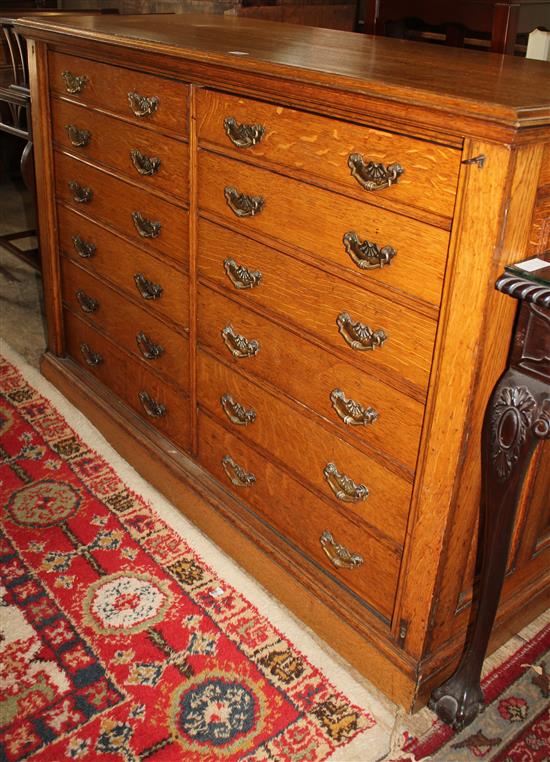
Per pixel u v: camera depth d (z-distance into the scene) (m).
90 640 1.66
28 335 2.98
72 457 2.27
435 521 1.37
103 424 2.36
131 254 2.03
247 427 1.79
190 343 1.89
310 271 1.48
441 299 1.24
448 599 1.46
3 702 1.50
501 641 1.71
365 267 1.34
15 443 2.32
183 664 1.61
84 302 2.34
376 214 1.31
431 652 1.51
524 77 1.44
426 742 1.47
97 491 2.13
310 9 3.05
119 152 1.95
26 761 1.39
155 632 1.68
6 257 3.68
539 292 1.10
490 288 1.17
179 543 1.96
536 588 1.73
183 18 2.35
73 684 1.55
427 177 1.21
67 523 2.00
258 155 1.51
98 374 2.41
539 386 1.19
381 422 1.43
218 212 1.66
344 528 1.59
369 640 1.57
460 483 1.33
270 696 1.55
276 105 1.43
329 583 1.67
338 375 1.49
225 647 1.66
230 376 1.79
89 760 1.40
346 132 1.31
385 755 1.44
